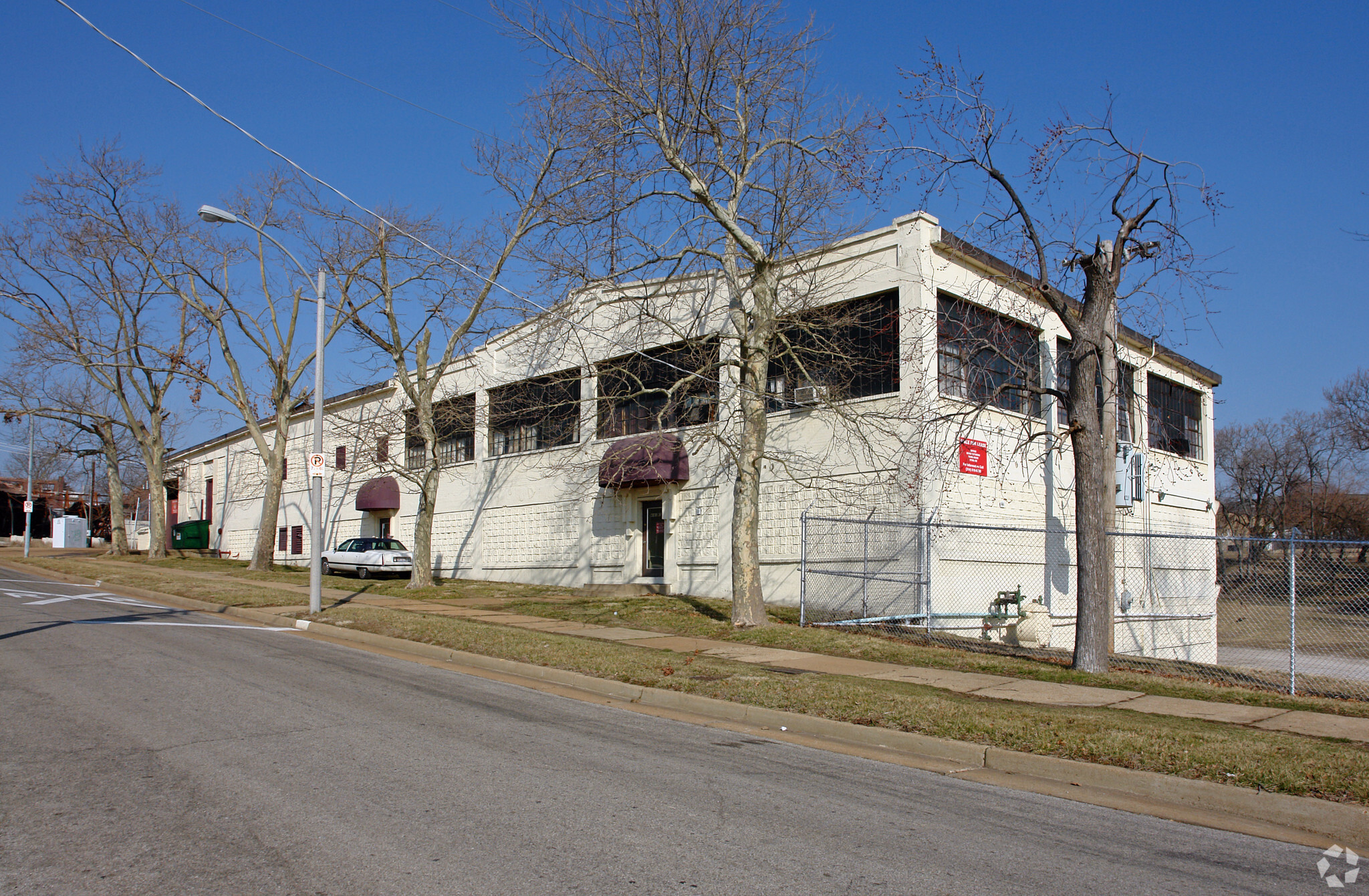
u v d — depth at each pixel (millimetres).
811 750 8406
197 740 7492
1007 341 15500
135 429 40219
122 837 5184
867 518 17938
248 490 46406
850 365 18312
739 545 16016
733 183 16422
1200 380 27703
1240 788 6773
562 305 18406
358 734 7945
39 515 78562
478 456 29297
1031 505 19672
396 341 24578
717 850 5301
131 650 12477
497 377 28188
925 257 17516
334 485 37781
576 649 13273
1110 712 9383
